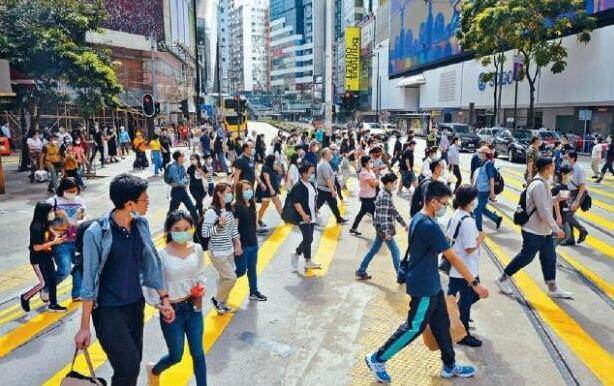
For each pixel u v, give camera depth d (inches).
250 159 413.1
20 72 746.8
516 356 203.0
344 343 215.8
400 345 177.2
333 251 365.7
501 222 444.8
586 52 1381.6
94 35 1515.7
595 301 262.7
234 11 7795.3
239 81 7751.0
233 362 199.2
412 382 183.5
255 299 265.1
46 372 191.6
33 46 738.2
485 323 234.5
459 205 215.0
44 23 796.0
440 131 1537.9
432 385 181.2
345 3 4852.4
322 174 446.3
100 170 892.0
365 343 215.6
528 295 270.4
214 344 214.5
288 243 390.3
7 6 772.0
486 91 1936.5
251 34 7760.8
